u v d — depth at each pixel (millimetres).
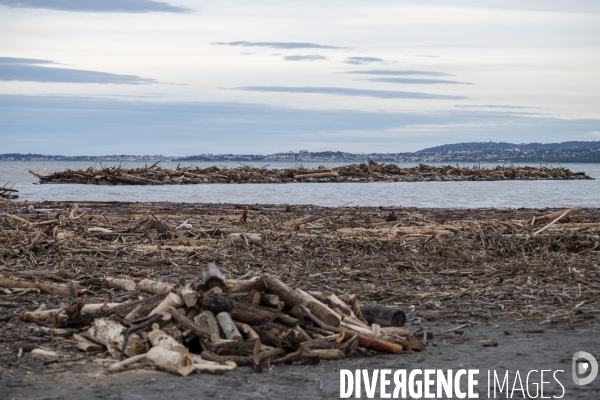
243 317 8523
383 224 23219
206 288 8891
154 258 16141
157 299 9000
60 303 11258
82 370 7812
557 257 16891
